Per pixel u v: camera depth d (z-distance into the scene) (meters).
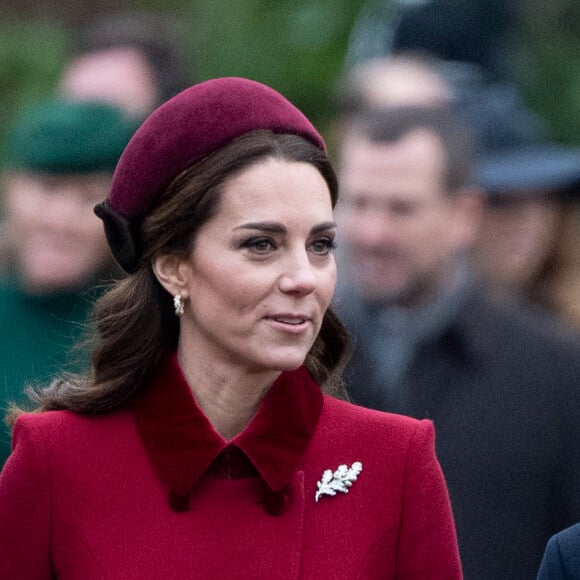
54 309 20.77
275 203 13.21
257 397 13.95
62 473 13.77
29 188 20.83
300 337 13.38
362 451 13.98
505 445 19.09
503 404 19.28
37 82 32.91
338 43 32.53
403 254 20.16
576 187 25.05
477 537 18.80
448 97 26.09
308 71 32.25
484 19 28.36
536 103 32.34
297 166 13.33
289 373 13.95
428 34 28.28
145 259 13.87
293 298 13.27
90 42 28.11
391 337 20.00
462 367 19.58
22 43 33.38
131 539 13.61
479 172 23.80
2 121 32.41
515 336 19.70
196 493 13.73
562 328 20.73
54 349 20.59
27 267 20.84
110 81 27.19
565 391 19.30
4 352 20.52
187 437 13.75
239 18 33.03
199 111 13.47
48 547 13.77
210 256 13.34
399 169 20.27
